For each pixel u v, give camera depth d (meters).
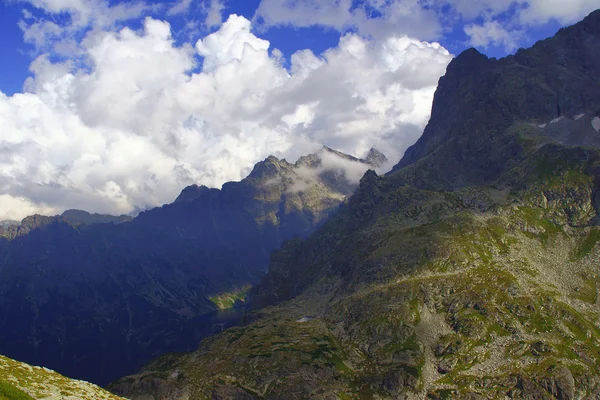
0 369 173.62
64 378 190.00
